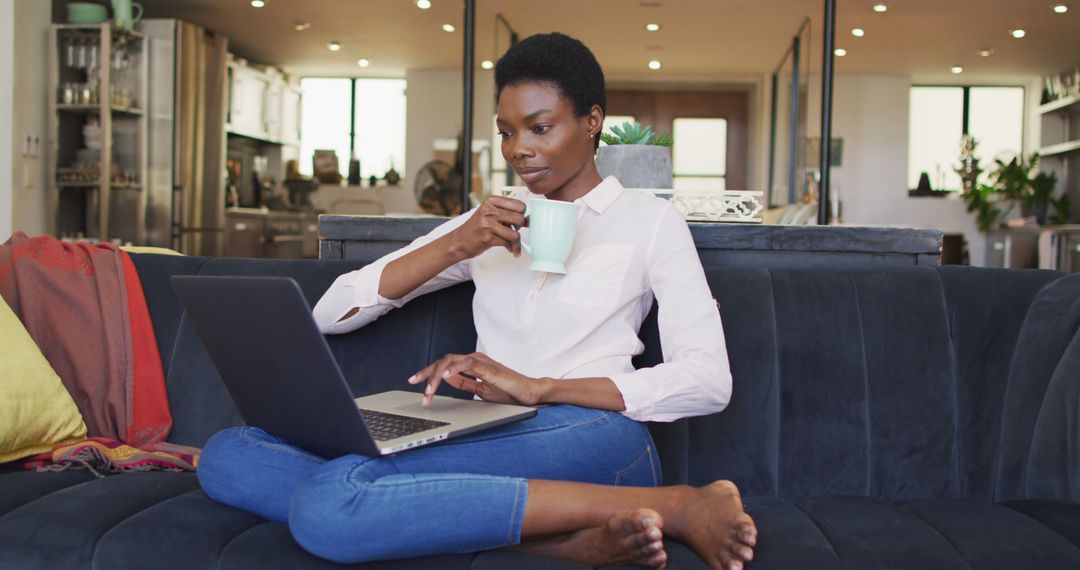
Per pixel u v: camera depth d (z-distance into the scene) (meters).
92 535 1.13
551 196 1.47
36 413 1.49
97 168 5.02
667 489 1.15
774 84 8.02
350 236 1.82
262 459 1.21
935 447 1.48
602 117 1.45
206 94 6.19
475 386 1.28
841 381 1.52
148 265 1.75
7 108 4.45
